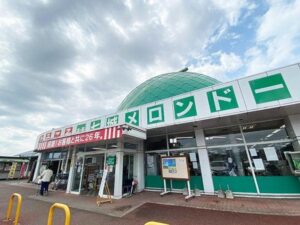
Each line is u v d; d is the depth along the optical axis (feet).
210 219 15.70
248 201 20.81
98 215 18.08
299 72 19.45
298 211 16.38
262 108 20.30
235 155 25.84
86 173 33.22
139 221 16.06
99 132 27.14
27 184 46.11
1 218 17.33
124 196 26.99
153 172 32.63
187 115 25.71
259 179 23.31
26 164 66.44
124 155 31.83
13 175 62.03
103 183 27.14
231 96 22.74
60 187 37.96
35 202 24.44
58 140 34.01
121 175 27.76
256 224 14.19
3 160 62.28
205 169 27.14
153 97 39.29
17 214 15.21
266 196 22.29
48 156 51.85
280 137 23.58
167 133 32.99
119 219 16.72
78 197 27.73
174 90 38.29
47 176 30.96
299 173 19.83
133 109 32.60
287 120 23.07
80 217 17.53
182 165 26.09
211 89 24.63
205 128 29.17
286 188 21.63
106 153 30.76
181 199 23.53
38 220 16.75
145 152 34.58
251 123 25.79
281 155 22.81
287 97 19.25
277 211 16.76
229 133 27.14
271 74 20.86
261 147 24.34
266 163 23.47
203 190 26.45
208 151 28.02
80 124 42.09
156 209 19.48
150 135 34.58
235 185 24.53
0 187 39.91
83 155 34.42
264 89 20.80
